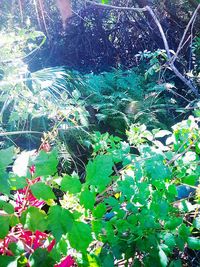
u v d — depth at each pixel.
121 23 4.84
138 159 1.20
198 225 1.13
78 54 4.81
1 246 0.98
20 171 0.86
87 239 0.89
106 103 3.15
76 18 4.70
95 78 3.66
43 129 2.50
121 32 4.87
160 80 3.52
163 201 1.09
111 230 1.06
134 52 4.90
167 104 3.42
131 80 3.76
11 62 2.19
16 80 1.92
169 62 2.98
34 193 0.87
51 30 4.62
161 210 1.08
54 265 0.97
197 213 1.26
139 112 3.01
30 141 2.55
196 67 4.00
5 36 2.09
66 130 2.47
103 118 2.93
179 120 3.42
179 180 1.24
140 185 1.09
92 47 4.86
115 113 3.02
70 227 0.87
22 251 0.92
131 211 1.13
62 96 2.08
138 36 4.84
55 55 4.68
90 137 2.60
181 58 4.03
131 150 2.23
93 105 3.04
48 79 2.88
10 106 2.51
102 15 4.80
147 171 1.10
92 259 1.04
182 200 1.19
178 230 1.10
